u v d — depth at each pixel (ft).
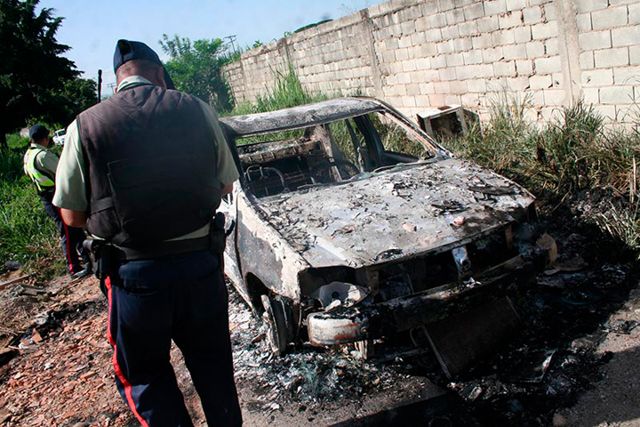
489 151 18.62
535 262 10.72
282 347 11.02
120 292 7.57
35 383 13.15
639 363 9.83
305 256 10.16
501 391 9.84
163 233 7.39
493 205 11.32
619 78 17.07
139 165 7.17
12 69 103.45
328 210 11.78
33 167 18.81
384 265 9.86
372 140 16.51
